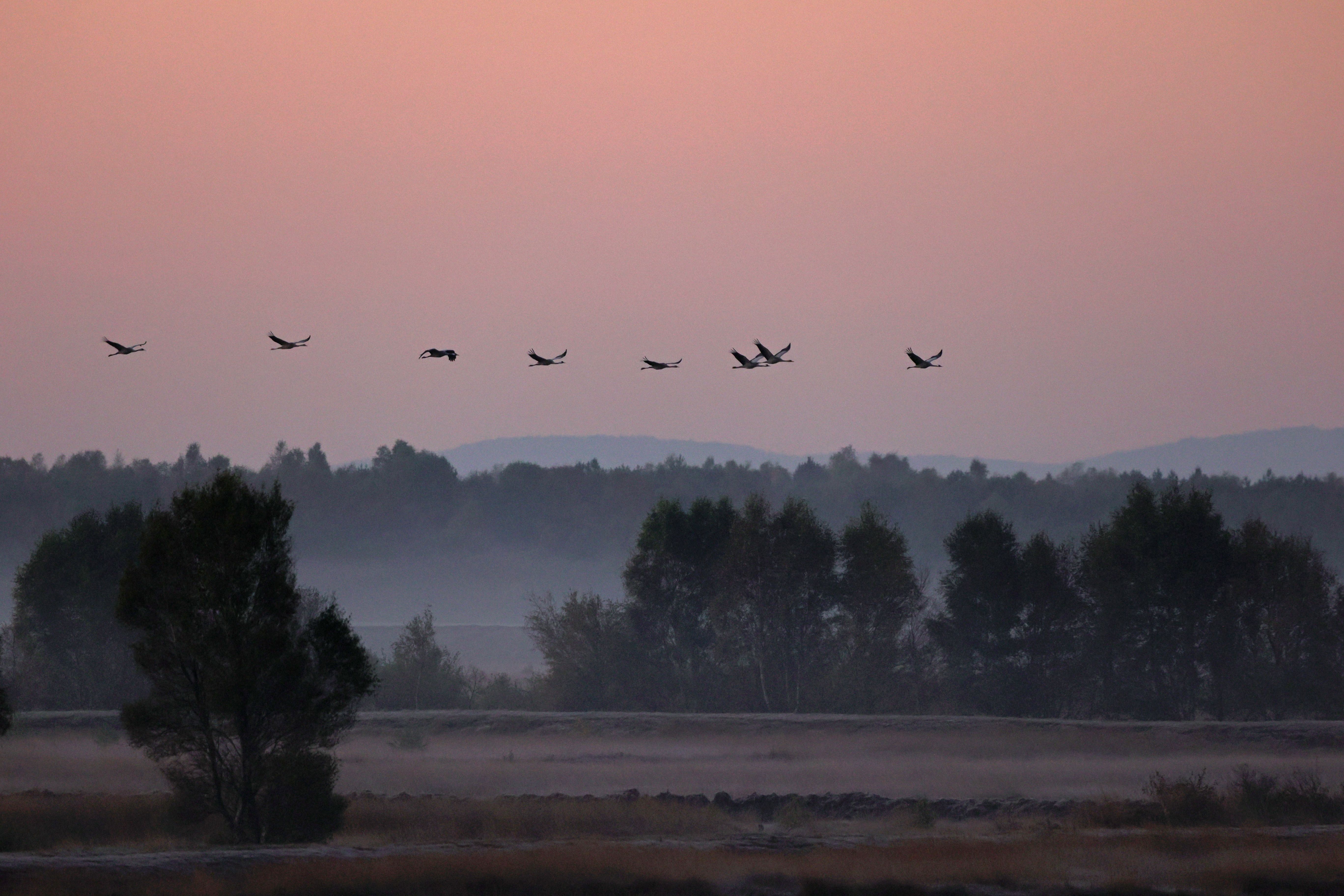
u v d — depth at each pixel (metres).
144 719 36.78
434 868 26.33
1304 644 76.69
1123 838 33.00
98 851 33.31
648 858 28.53
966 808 43.53
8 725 38.50
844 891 25.84
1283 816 39.09
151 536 37.38
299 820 36.03
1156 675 78.00
